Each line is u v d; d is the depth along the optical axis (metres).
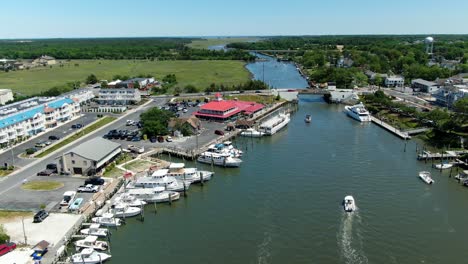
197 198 114.69
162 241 91.12
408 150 154.50
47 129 183.12
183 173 125.69
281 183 122.75
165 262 82.94
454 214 101.38
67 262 81.75
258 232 94.06
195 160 145.62
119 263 82.94
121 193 112.56
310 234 92.50
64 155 124.31
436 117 170.88
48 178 122.62
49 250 84.00
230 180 127.19
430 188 117.56
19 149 152.62
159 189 113.44
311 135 179.75
